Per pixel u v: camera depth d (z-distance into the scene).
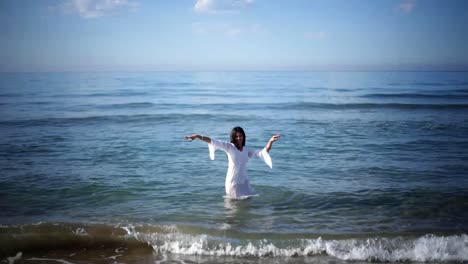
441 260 4.69
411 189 7.34
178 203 6.59
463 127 15.16
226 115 19.98
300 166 9.33
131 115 19.53
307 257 4.82
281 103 26.72
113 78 85.50
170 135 13.88
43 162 9.48
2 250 4.88
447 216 5.98
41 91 38.38
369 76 97.12
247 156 6.80
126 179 8.07
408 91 37.25
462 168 8.96
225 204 6.53
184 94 37.06
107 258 4.80
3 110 21.75
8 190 7.23
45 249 4.98
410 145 11.79
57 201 6.68
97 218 5.88
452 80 63.81
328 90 41.22
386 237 5.14
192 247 5.03
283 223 5.70
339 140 12.77
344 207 6.41
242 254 4.91
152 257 4.86
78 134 13.84
